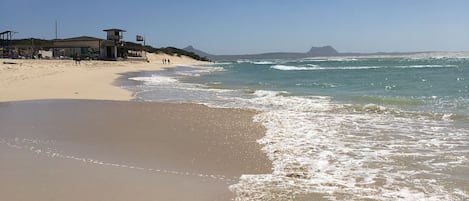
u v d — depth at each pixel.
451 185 6.85
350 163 8.20
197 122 12.80
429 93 22.34
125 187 6.48
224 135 10.82
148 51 118.75
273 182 6.93
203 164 8.03
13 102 17.48
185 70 62.47
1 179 6.73
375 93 22.78
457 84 28.19
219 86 29.16
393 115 14.52
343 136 10.83
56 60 64.06
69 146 9.31
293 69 65.50
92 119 13.22
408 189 6.65
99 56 79.50
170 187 6.55
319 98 20.09
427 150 9.33
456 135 10.98
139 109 15.61
